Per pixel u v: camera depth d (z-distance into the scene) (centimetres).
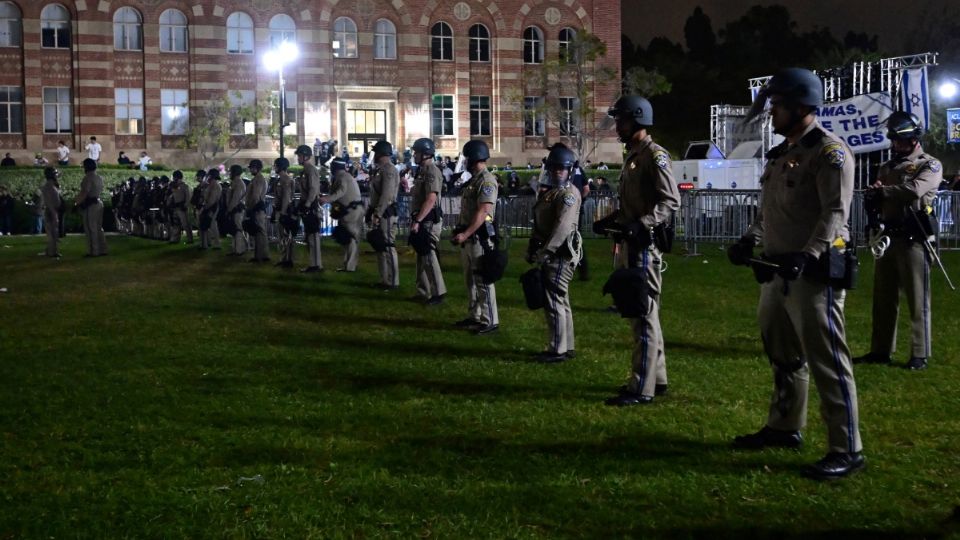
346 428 652
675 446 608
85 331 1064
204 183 2375
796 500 509
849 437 547
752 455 589
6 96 4231
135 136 4347
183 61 4372
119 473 558
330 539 458
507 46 4753
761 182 588
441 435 633
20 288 1495
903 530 467
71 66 4281
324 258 1958
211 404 721
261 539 459
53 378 814
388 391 762
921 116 2094
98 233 2177
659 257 724
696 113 6831
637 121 725
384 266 1432
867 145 2155
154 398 742
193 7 4353
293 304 1274
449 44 4709
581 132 4475
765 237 580
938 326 1062
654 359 723
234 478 548
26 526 476
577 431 643
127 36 4331
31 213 3581
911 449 599
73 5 4250
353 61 4550
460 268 1719
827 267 537
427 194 1241
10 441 627
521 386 779
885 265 857
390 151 1411
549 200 872
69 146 4284
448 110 4712
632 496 515
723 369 844
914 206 833
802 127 561
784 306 570
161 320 1143
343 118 4534
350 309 1224
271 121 4431
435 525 473
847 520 481
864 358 880
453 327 1080
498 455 589
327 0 4491
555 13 4816
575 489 525
